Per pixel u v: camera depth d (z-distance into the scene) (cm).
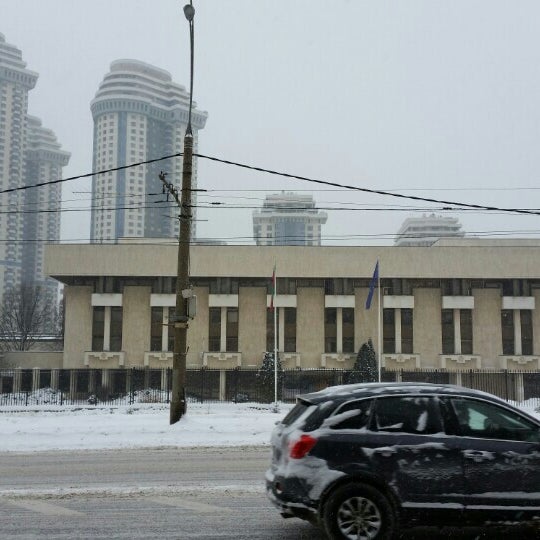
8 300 9388
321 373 4272
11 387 4625
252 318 4531
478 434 652
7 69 18088
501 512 632
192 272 4403
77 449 1398
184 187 1798
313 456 636
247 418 1830
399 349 4428
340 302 4444
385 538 622
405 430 650
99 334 4550
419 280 4547
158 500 868
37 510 809
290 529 720
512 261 4428
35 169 19275
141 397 3675
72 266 4431
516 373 3916
